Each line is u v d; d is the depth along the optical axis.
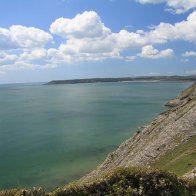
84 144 91.69
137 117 142.38
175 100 182.12
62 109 189.38
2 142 97.88
